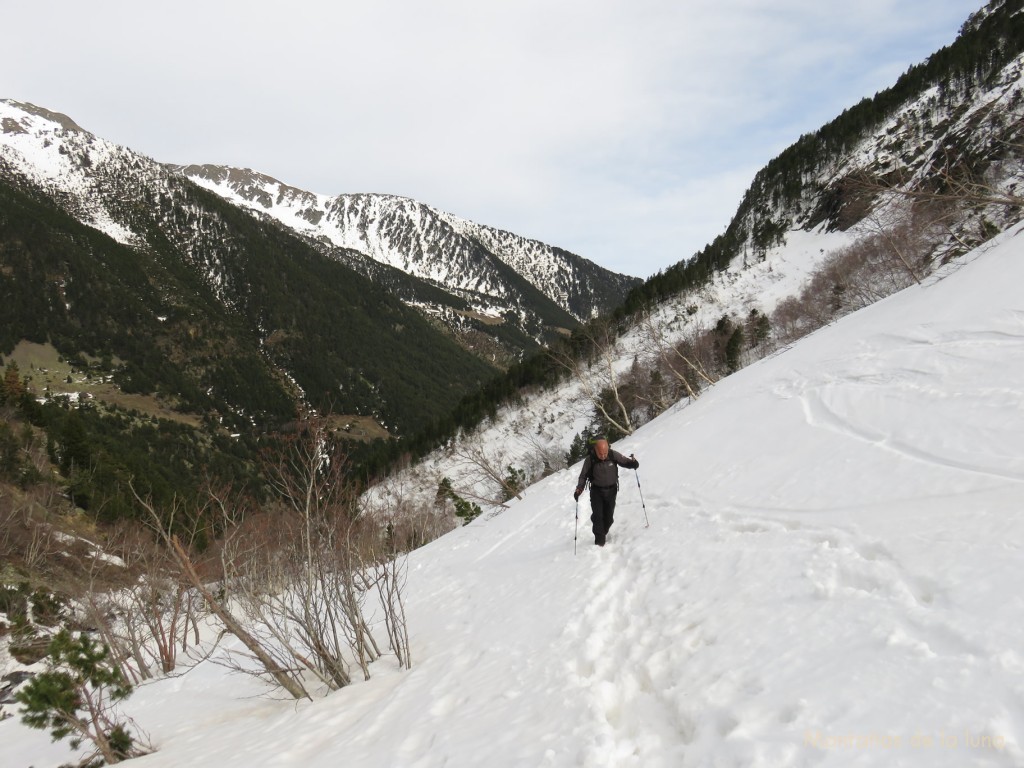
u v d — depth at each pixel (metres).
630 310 83.94
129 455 66.81
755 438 12.67
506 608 9.44
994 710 2.90
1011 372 9.32
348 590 9.29
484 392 82.69
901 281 33.19
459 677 6.88
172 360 146.75
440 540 23.88
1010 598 3.88
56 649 8.91
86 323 144.50
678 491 11.99
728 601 5.80
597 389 42.28
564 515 15.52
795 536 6.88
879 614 4.36
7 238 151.25
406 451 70.81
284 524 10.20
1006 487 6.13
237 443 115.56
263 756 6.31
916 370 11.47
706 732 3.68
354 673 9.29
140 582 20.16
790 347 23.38
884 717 3.15
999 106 54.06
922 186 22.03
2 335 129.12
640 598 7.13
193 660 18.06
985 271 14.74
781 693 3.77
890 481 7.57
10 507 29.17
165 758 7.86
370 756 5.32
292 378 162.00
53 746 12.34
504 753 4.40
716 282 84.44
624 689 5.02
